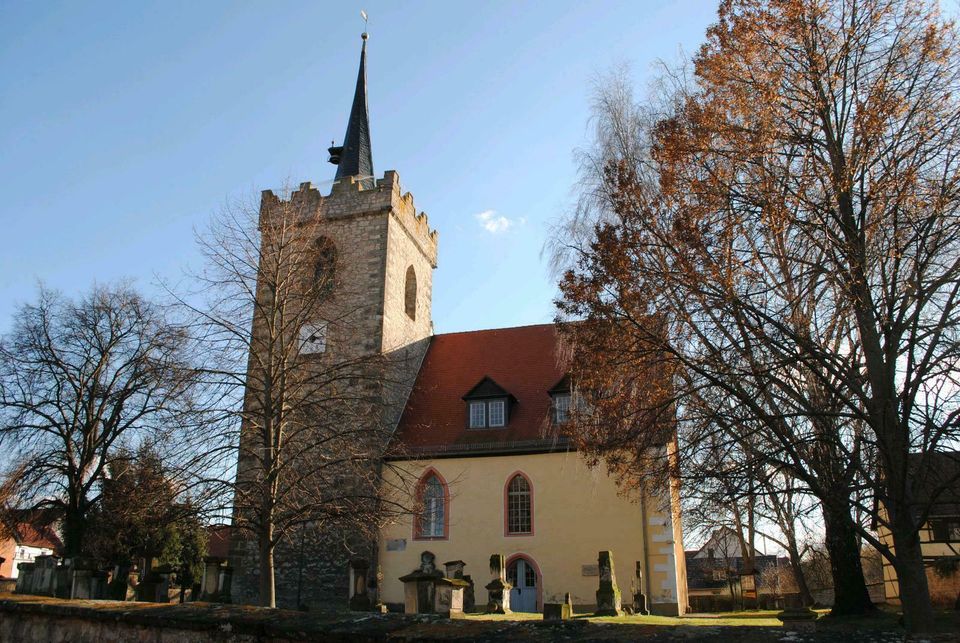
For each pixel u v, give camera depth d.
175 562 33.03
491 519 28.59
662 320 14.85
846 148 13.02
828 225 13.23
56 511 29.14
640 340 14.54
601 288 15.02
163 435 20.17
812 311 14.05
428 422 31.91
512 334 35.53
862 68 13.07
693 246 13.59
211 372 20.22
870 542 11.13
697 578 59.66
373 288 33.00
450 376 34.31
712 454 14.70
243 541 30.06
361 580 23.89
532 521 28.12
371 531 22.20
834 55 13.25
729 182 13.87
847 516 11.79
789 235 13.97
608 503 27.56
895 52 12.86
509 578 27.73
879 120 12.00
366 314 32.59
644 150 18.45
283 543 28.59
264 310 22.34
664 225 14.83
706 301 13.69
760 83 13.41
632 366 15.30
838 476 12.82
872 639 4.79
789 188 12.91
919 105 12.45
